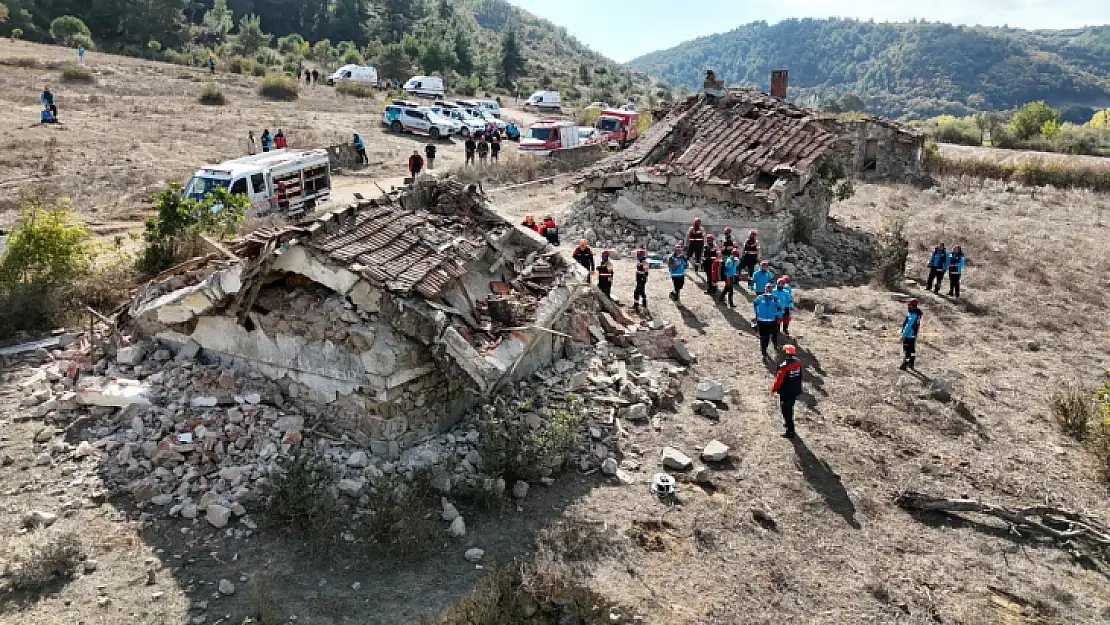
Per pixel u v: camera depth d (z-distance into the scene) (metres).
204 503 8.88
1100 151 55.88
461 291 11.46
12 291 13.56
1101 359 16.59
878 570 9.25
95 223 20.50
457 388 11.23
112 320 12.08
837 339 16.67
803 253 22.06
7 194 22.02
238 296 10.39
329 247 10.15
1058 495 11.17
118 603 7.45
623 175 22.83
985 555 9.76
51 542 7.98
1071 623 8.57
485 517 9.42
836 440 12.16
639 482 10.56
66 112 36.22
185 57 70.56
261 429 10.02
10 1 67.50
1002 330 18.12
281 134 31.17
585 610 8.07
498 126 45.59
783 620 8.27
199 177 20.00
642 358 14.26
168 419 9.98
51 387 11.16
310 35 104.31
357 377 10.02
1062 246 25.81
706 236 19.88
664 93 107.88
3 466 9.40
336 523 8.75
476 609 7.71
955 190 35.94
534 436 10.28
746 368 14.61
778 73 28.95
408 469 9.89
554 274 13.46
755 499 10.41
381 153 35.88
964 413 13.56
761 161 22.55
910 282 21.17
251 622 7.36
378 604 7.79
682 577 8.75
